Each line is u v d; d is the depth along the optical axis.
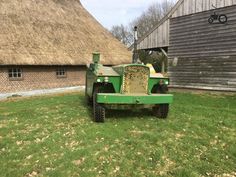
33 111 9.85
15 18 21.06
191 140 6.27
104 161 5.18
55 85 21.89
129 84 7.74
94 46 25.33
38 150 5.82
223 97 12.96
